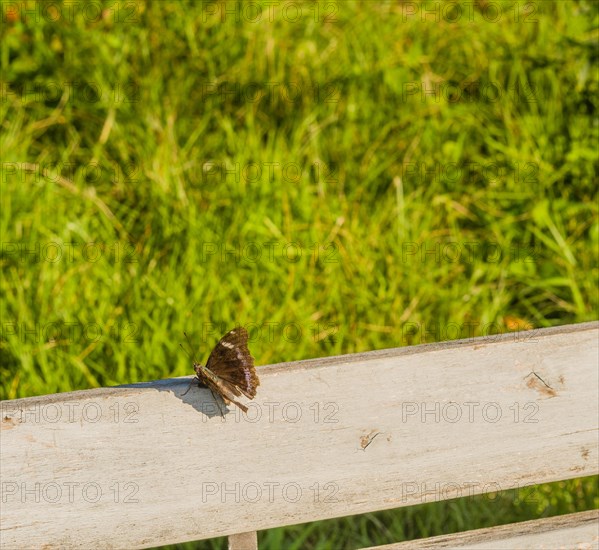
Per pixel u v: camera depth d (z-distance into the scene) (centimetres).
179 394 277
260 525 288
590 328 310
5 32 725
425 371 296
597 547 315
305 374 287
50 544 271
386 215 631
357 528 478
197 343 520
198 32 746
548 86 718
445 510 482
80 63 716
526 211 644
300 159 666
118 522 276
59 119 691
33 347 516
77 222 604
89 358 514
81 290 549
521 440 306
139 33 733
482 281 615
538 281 611
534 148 674
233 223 601
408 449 296
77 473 271
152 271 570
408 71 735
